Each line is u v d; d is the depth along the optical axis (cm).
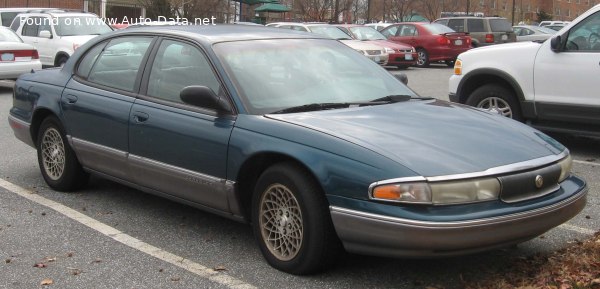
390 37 2380
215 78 469
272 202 427
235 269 433
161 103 498
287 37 532
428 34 2277
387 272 422
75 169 603
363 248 377
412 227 352
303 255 406
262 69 479
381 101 484
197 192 466
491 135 417
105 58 576
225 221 536
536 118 808
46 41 1617
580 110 759
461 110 474
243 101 447
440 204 358
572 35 768
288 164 411
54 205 581
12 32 1484
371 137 394
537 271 409
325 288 399
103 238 496
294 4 4103
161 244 483
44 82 627
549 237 486
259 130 425
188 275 425
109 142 538
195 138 459
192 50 496
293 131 411
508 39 2475
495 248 373
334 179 380
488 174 368
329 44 546
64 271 433
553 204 388
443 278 412
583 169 718
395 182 360
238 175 434
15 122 657
